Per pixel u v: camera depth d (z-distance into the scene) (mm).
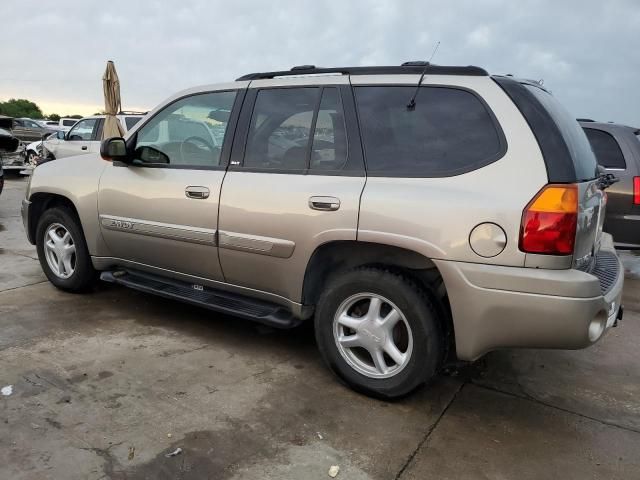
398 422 2916
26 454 2498
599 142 5863
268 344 3906
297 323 3402
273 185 3336
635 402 3246
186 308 4594
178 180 3766
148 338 3920
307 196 3182
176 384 3236
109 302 4660
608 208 5719
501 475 2498
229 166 3594
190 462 2494
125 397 3053
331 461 2549
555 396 3299
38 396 3023
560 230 2572
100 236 4309
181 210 3719
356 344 3133
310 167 3281
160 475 2396
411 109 3043
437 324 2910
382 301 3029
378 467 2521
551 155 2648
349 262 3273
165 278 4125
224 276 3678
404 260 3025
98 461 2473
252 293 3607
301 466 2502
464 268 2707
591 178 2980
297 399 3117
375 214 2932
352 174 3105
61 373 3314
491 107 2820
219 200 3525
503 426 2926
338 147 3205
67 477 2354
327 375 3445
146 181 3943
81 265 4586
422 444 2721
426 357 2912
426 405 3121
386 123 3098
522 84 2902
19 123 25125
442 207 2762
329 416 2945
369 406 3070
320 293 3410
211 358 3627
